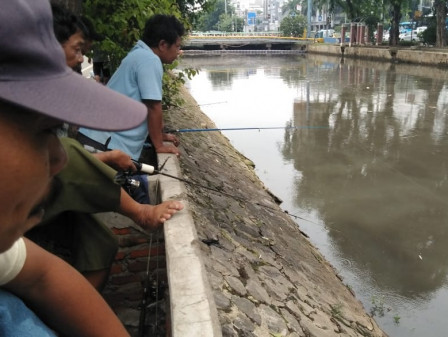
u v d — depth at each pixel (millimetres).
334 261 6133
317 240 6719
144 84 2928
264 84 21500
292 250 4496
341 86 20281
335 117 14297
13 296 846
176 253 2016
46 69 644
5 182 617
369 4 37094
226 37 46812
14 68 615
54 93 638
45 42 642
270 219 5043
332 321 3375
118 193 1853
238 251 3316
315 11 62344
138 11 4293
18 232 692
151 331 2357
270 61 35094
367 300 5297
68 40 2242
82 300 999
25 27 604
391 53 29453
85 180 1764
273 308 2795
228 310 2410
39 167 655
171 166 3045
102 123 657
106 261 1889
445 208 7773
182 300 1747
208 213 3625
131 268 2734
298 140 11883
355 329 3617
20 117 620
